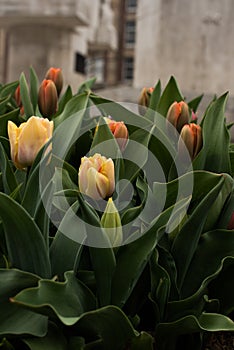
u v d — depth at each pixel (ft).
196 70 17.12
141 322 3.09
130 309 3.00
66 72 23.45
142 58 18.03
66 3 21.43
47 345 2.64
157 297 2.86
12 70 23.57
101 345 2.73
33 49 23.22
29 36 23.18
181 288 3.03
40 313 2.56
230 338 3.15
